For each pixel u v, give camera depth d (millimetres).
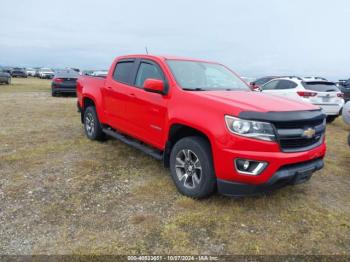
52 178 4129
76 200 3521
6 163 4656
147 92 4219
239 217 3219
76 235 2842
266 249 2717
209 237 2863
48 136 6465
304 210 3426
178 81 3920
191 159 3549
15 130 6988
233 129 2994
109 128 5633
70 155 5129
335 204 3613
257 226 3070
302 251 2711
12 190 3730
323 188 4074
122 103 4809
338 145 6504
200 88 3959
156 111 3996
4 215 3162
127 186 3926
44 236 2818
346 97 12586
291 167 3123
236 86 4523
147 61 4508
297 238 2895
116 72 5207
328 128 8688
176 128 3684
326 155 5676
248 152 2951
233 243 2785
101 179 4137
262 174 2965
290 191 3904
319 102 8734
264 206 3469
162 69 4141
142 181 4090
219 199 3564
